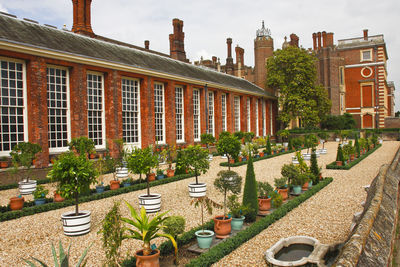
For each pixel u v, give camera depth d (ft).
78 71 55.01
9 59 46.73
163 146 73.46
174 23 101.76
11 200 32.58
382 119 160.15
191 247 22.59
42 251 22.95
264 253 21.40
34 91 48.29
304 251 22.12
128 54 72.90
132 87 68.44
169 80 76.48
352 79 167.53
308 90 120.37
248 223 28.68
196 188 38.93
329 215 30.14
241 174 56.24
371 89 163.02
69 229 25.95
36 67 48.60
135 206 35.35
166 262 20.35
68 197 26.91
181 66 92.38
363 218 13.17
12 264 20.79
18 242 24.84
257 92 119.03
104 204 36.06
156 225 18.48
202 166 39.83
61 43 55.57
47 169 49.06
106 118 61.41
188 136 83.71
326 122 145.59
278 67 126.41
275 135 136.46
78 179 26.94
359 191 40.06
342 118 145.79
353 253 9.66
